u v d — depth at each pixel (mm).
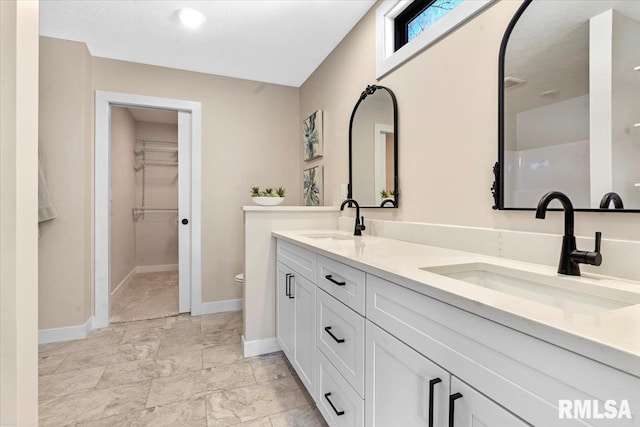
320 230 2354
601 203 915
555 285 884
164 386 1798
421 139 1643
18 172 470
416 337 805
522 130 1139
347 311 1167
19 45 470
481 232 1260
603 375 440
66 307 2430
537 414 521
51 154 2375
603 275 889
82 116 2461
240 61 2811
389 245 1510
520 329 546
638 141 834
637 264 825
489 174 1272
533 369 530
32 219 508
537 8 1095
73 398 1683
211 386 1802
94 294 2666
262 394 1729
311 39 2447
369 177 2078
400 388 868
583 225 980
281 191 2691
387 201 1895
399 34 1939
